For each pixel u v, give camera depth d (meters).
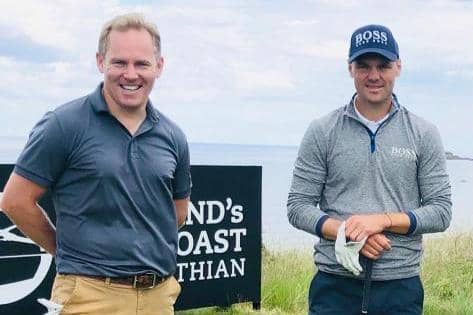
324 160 3.26
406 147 3.15
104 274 2.75
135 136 2.81
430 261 6.74
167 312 2.96
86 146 2.74
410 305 3.18
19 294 5.07
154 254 2.84
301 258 6.62
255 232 6.29
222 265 6.08
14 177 2.80
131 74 2.74
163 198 2.89
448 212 3.16
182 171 3.10
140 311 2.82
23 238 5.07
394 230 3.08
